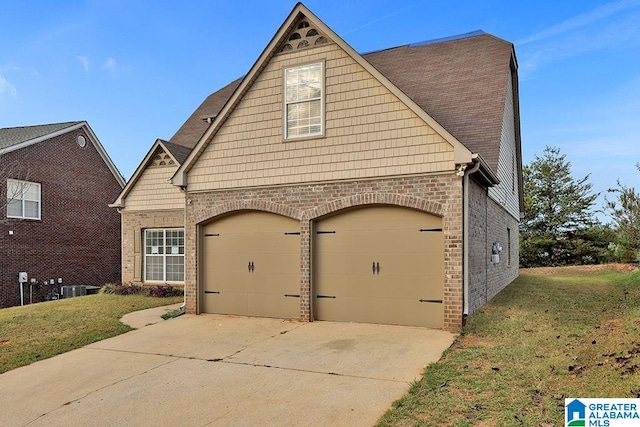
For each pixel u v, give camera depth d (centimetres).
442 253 902
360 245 981
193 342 862
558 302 1127
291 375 643
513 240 1825
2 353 836
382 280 956
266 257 1088
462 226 873
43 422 534
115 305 1306
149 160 1692
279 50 1070
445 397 514
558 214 3086
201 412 530
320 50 1021
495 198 1282
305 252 1019
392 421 463
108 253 2327
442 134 882
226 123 1123
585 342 701
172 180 1168
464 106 1243
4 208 1809
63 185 2092
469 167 884
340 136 992
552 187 3125
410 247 934
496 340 759
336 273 1002
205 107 1866
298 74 1049
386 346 770
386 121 946
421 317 915
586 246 2925
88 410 561
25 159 1909
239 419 502
